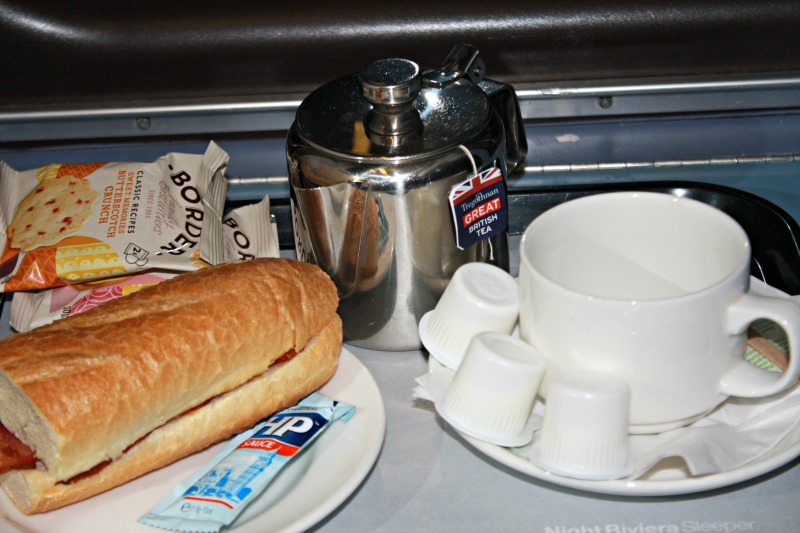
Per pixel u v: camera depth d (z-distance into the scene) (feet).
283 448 1.52
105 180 2.06
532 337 1.46
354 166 1.62
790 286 1.87
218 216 2.11
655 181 2.26
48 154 2.57
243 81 2.54
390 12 2.46
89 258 1.89
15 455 1.44
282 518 1.42
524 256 1.44
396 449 1.61
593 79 2.54
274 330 1.58
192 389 1.50
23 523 1.44
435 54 2.51
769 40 2.47
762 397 1.46
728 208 2.10
